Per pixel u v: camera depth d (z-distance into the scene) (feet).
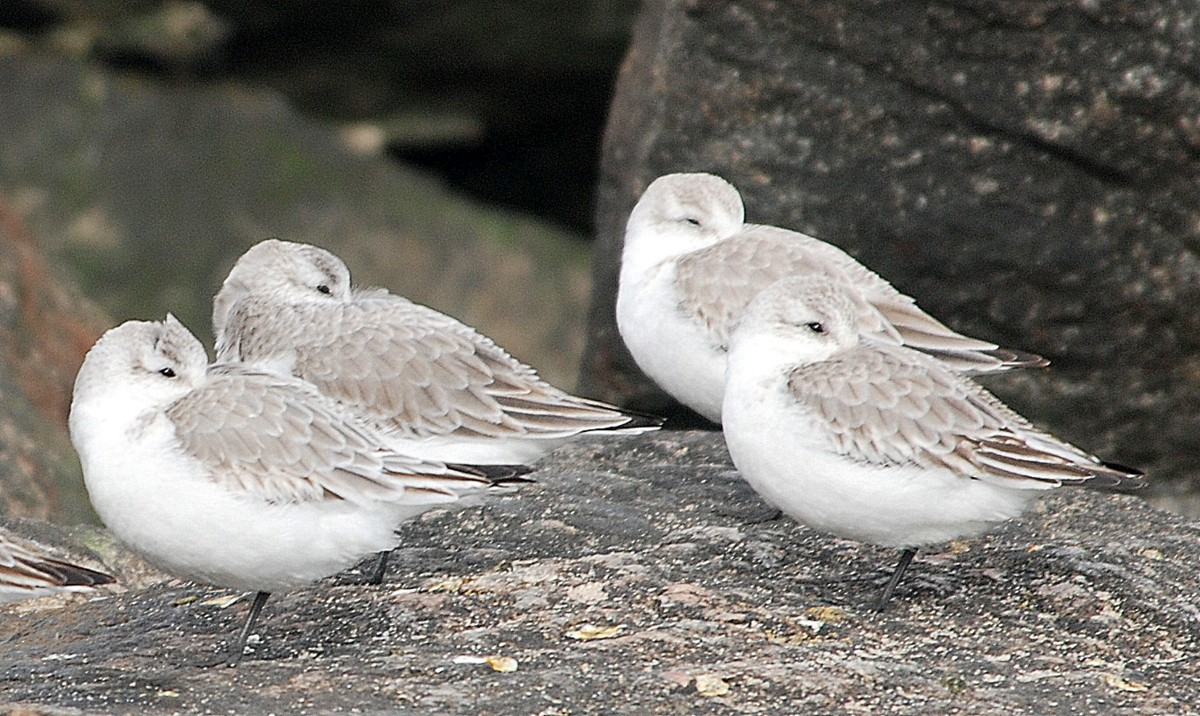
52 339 61.67
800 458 35.22
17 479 51.11
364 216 88.89
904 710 30.63
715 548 38.81
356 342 40.75
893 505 34.78
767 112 53.11
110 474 33.35
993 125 50.62
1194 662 33.63
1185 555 38.96
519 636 33.83
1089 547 38.93
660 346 46.24
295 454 33.45
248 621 34.60
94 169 87.25
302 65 86.17
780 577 37.42
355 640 34.40
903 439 34.42
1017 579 37.24
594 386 59.00
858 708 30.63
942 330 43.75
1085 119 49.67
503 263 89.20
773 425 35.47
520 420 39.91
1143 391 52.85
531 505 42.73
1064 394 53.16
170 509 33.06
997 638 34.32
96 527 45.80
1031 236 51.11
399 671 31.99
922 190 51.78
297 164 89.56
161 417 33.58
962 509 34.86
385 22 80.48
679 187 47.42
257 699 30.58
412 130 89.92
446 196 91.09
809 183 52.90
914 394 34.78
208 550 33.37
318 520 33.50
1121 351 52.19
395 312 41.55
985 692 31.58
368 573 38.68
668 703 30.55
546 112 86.84
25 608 39.37
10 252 63.52
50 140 87.51
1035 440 34.68
